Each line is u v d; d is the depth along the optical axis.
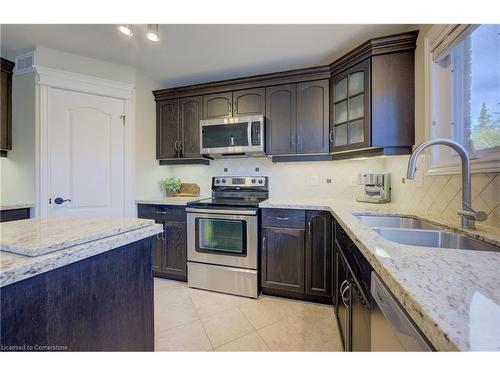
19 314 0.61
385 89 1.84
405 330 0.54
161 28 1.84
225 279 2.32
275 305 2.10
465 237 1.03
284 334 1.69
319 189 2.66
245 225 2.27
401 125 1.82
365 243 0.85
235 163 2.96
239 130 2.49
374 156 1.95
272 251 2.23
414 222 1.49
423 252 0.75
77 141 2.37
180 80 2.86
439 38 1.45
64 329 0.72
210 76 2.73
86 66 2.37
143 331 1.00
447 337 0.36
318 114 2.34
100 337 0.83
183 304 2.12
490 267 0.62
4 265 0.59
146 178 2.81
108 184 2.52
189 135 2.78
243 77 2.62
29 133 2.23
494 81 1.12
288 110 2.43
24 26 1.86
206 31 1.87
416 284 0.52
